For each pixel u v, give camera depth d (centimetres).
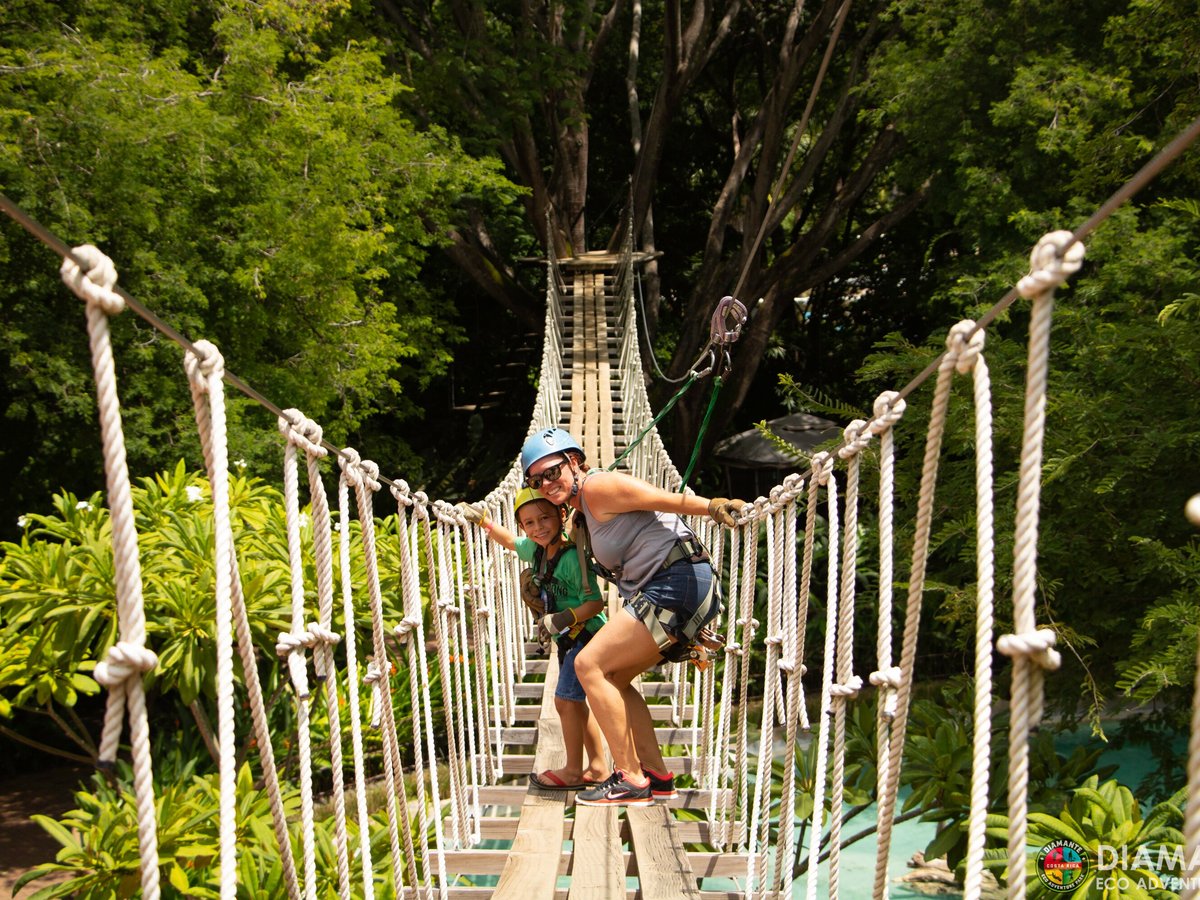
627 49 2473
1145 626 618
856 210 2498
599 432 1291
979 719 153
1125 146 938
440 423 2277
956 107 1426
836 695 245
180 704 785
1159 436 680
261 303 1295
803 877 771
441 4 2077
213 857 516
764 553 1169
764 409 2541
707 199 2647
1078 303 913
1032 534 136
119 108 1080
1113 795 489
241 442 1159
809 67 2320
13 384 1073
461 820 423
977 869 151
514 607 588
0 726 688
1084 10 1312
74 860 520
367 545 290
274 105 1281
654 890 325
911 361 864
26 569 637
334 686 244
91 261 132
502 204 1981
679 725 506
